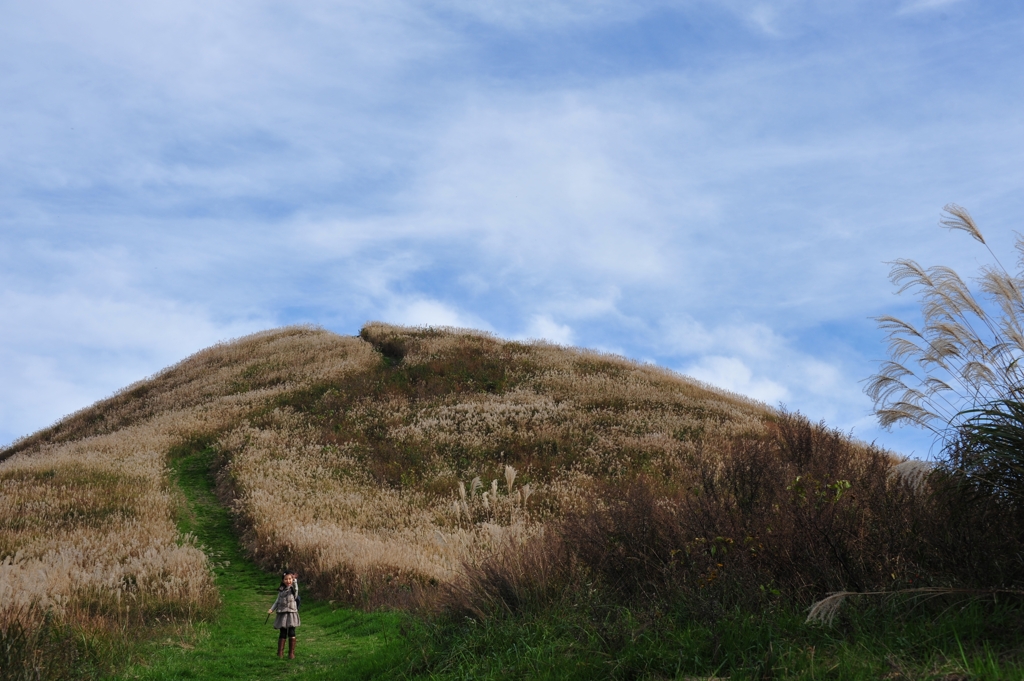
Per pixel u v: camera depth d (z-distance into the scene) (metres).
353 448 25.80
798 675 4.00
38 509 18.30
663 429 25.92
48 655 7.91
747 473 8.26
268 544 17.23
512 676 5.30
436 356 37.50
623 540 6.95
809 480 6.91
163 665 9.16
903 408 6.07
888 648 4.03
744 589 5.45
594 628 5.44
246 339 45.97
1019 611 4.18
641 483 8.70
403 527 18.05
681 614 5.38
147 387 38.84
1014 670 3.40
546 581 6.90
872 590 4.88
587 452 23.75
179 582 12.80
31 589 9.82
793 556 5.61
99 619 10.02
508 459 23.92
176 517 19.88
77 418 36.66
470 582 7.67
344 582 13.88
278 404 30.97
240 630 11.91
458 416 28.58
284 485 21.62
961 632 4.07
